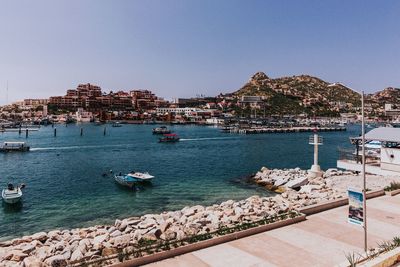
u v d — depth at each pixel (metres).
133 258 15.28
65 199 42.16
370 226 20.33
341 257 15.82
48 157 84.75
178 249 16.34
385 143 41.12
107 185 50.62
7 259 19.45
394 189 29.64
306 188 38.31
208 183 51.69
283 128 199.88
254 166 70.81
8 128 197.12
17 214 35.62
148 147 109.19
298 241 17.92
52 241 22.91
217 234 18.47
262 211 25.61
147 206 38.34
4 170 65.19
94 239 21.50
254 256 16.03
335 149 103.75
